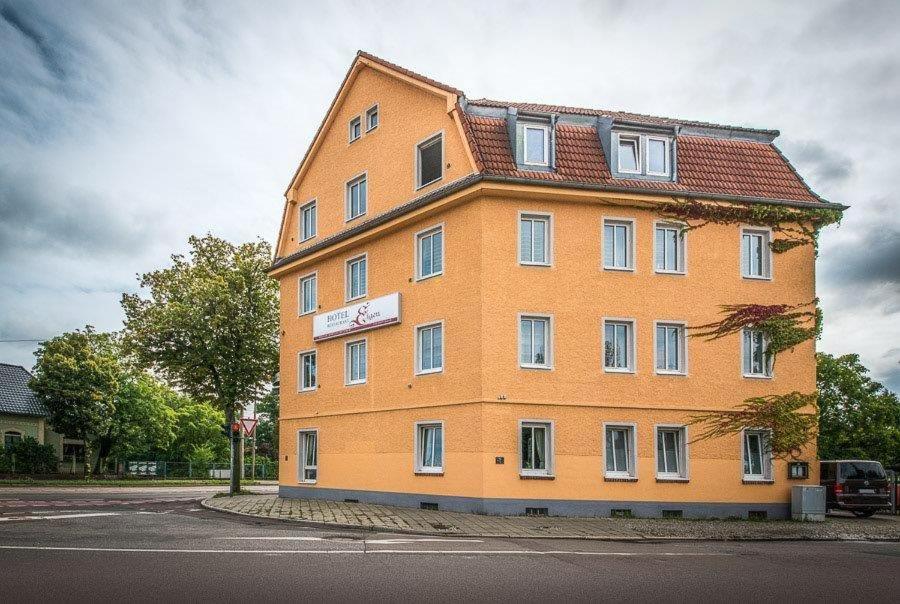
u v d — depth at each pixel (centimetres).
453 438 2430
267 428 9681
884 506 2659
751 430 2581
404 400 2652
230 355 3675
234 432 3359
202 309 3631
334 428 3003
